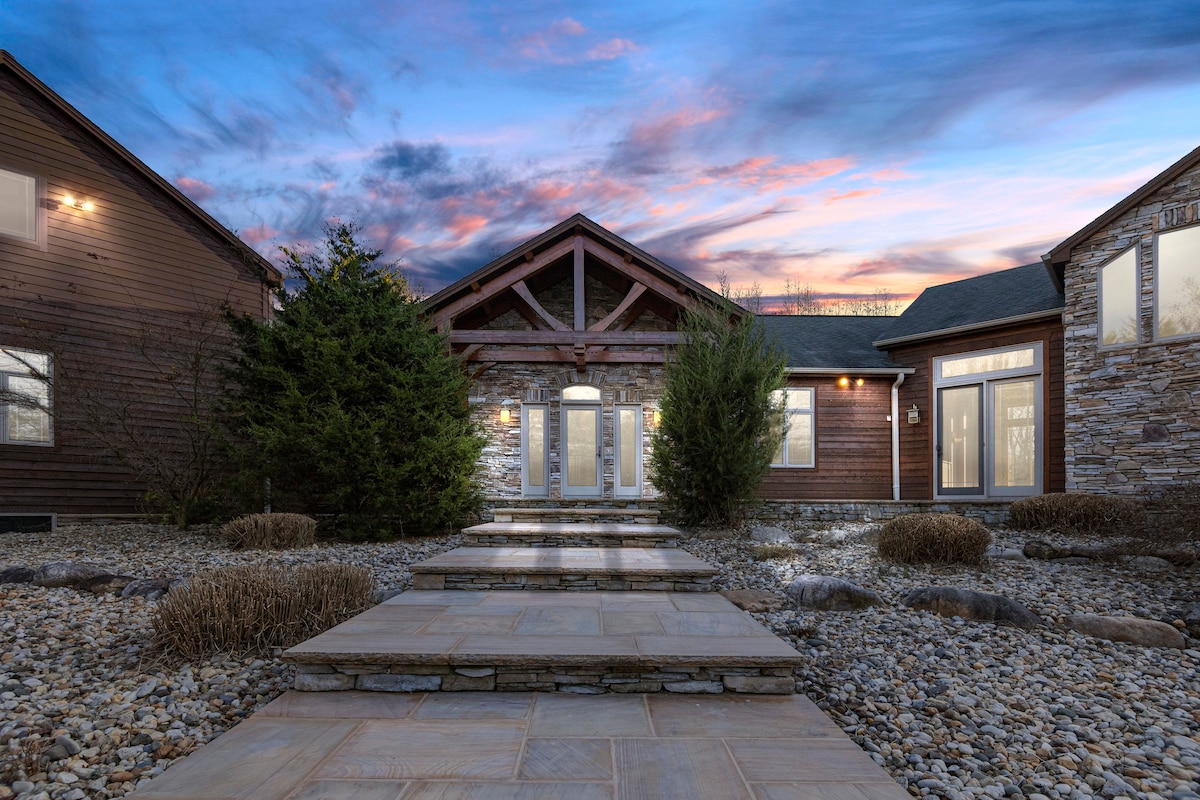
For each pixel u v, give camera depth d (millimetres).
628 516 10000
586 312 13094
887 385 13625
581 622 4047
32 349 10055
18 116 10125
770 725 2779
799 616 4902
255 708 3146
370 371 9250
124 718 2971
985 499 10633
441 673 3225
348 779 2221
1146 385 9742
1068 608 5062
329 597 4262
